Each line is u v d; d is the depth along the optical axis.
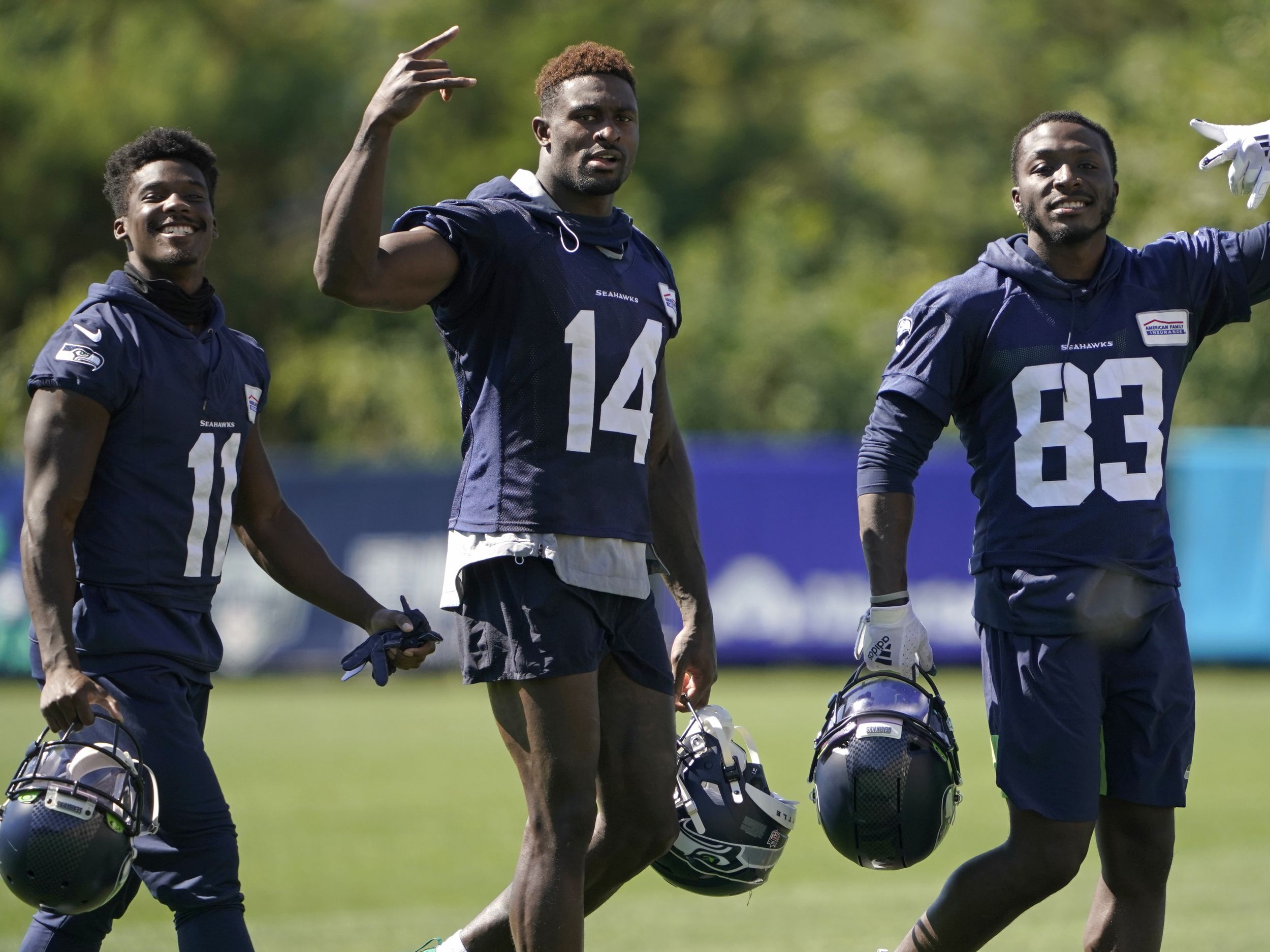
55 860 14.00
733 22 130.62
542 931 14.46
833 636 60.22
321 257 13.81
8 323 111.12
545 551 14.57
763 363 92.31
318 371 102.38
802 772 35.94
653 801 15.42
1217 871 25.28
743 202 119.75
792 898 24.19
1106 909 16.33
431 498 61.62
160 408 15.39
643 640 15.49
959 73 121.44
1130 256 16.23
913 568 59.38
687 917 22.72
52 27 115.00
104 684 15.05
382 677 14.92
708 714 17.09
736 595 60.56
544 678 14.57
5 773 35.78
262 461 16.83
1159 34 109.94
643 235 16.19
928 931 16.00
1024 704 15.62
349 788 35.22
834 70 128.38
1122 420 15.80
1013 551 15.83
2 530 60.62
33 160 110.25
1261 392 81.56
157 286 15.67
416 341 105.56
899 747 15.95
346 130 119.44
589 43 15.49
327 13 121.12
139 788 14.37
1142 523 15.77
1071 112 16.08
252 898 23.91
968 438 16.59
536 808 14.72
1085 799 15.39
